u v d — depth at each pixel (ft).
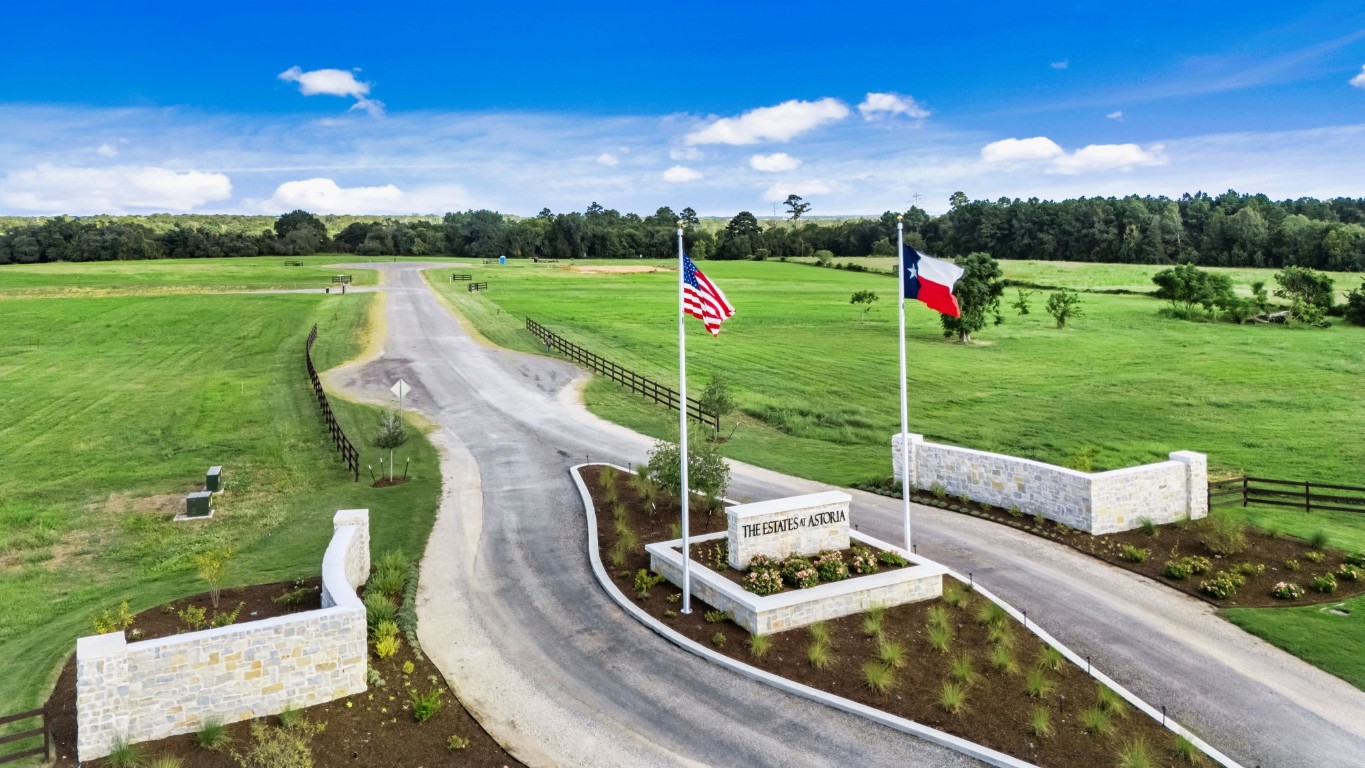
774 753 40.88
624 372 147.23
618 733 42.65
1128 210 480.64
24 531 75.82
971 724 42.80
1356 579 60.08
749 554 58.18
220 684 42.29
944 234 566.36
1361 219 549.13
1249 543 67.77
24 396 134.51
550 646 51.75
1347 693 46.03
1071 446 109.19
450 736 42.19
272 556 67.05
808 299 292.20
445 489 84.99
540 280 346.95
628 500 79.15
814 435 114.52
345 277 327.67
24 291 276.00
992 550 67.92
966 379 156.04
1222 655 50.34
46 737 39.65
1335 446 107.76
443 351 173.06
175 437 109.91
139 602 58.29
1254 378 153.07
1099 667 48.98
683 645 51.47
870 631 52.16
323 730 42.14
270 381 144.56
